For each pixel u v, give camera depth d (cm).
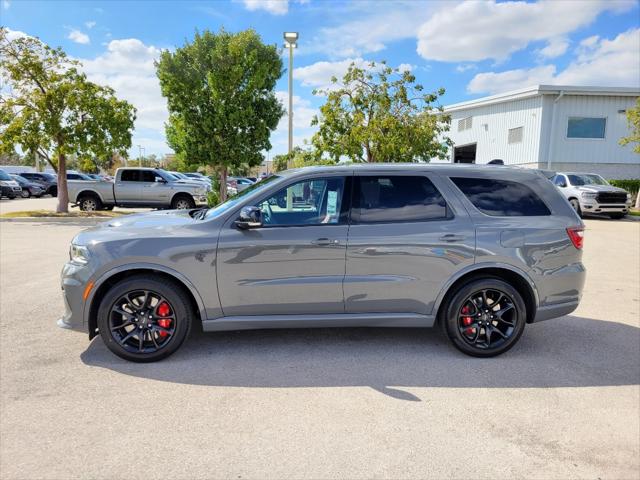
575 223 432
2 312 531
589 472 262
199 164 1761
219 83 1596
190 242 393
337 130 1523
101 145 1653
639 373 394
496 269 427
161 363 399
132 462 263
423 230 412
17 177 3030
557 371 395
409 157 1516
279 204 411
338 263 405
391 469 261
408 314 420
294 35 1515
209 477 251
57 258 862
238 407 327
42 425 299
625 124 2306
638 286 703
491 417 319
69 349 426
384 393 351
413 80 1484
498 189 433
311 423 307
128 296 396
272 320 408
